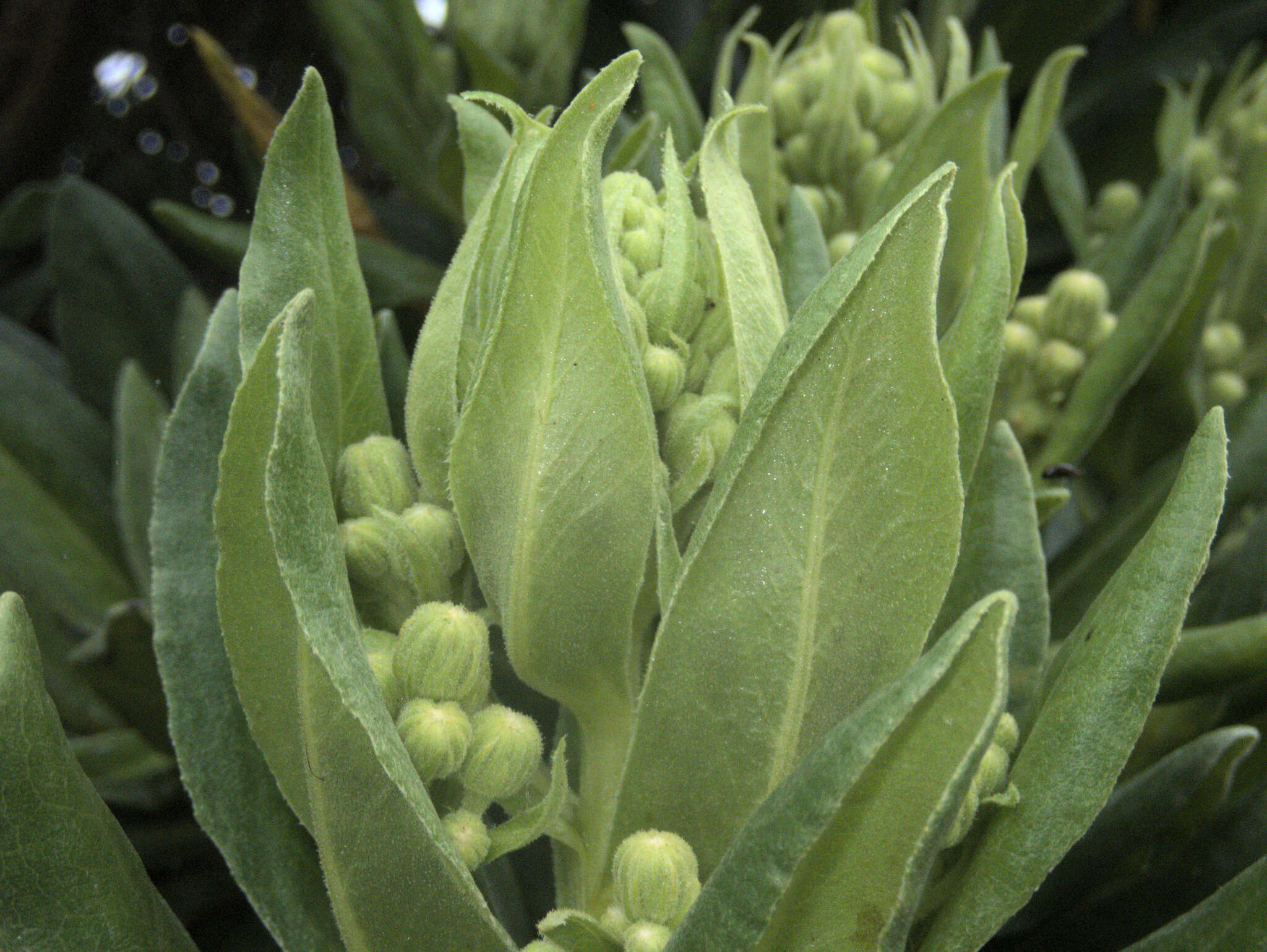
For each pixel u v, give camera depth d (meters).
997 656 0.12
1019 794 0.16
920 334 0.14
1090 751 0.15
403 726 0.15
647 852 0.15
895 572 0.15
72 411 0.39
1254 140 0.33
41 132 0.49
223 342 0.18
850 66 0.27
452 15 0.36
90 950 0.15
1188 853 0.21
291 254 0.17
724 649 0.15
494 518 0.16
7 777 0.14
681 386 0.16
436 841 0.14
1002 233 0.17
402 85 0.38
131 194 0.54
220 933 0.30
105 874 0.15
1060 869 0.21
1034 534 0.19
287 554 0.14
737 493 0.14
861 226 0.28
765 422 0.14
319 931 0.17
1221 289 0.32
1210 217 0.26
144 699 0.30
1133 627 0.15
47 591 0.37
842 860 0.14
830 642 0.15
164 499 0.18
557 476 0.15
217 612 0.17
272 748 0.16
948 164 0.14
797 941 0.14
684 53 0.37
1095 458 0.31
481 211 0.17
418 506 0.17
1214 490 0.15
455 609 0.16
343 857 0.15
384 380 0.22
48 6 0.47
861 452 0.14
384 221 0.42
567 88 0.36
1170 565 0.15
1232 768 0.21
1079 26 0.39
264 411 0.15
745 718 0.15
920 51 0.28
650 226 0.17
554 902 0.23
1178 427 0.30
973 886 0.15
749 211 0.17
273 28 0.52
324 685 0.14
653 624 0.19
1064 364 0.27
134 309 0.41
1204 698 0.24
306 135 0.17
